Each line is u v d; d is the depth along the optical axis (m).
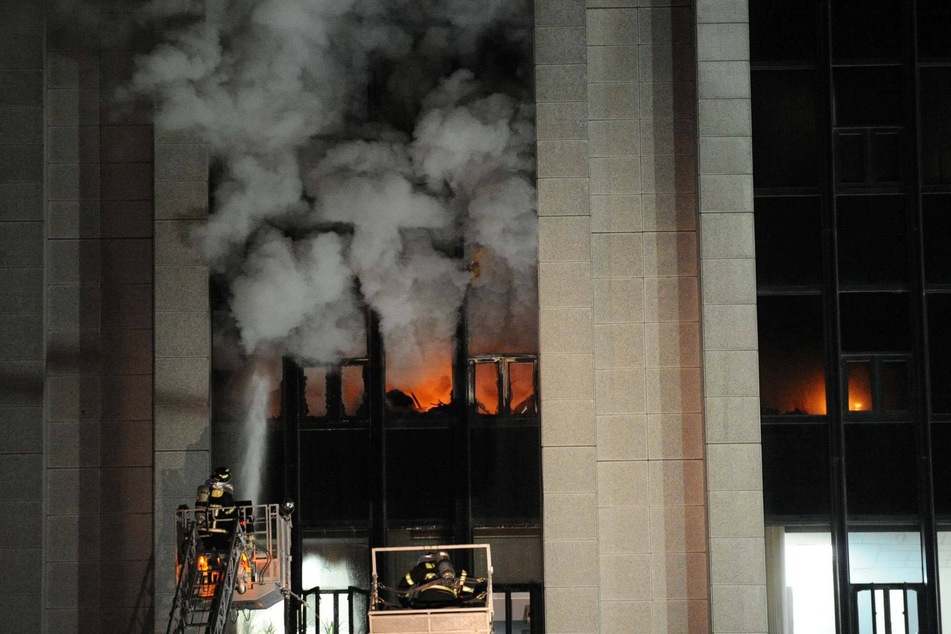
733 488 35.47
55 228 37.22
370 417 37.19
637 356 36.81
